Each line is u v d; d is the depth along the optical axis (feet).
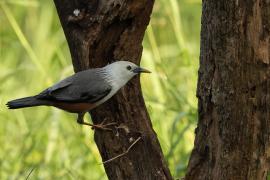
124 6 34.42
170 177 35.73
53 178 46.91
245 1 30.94
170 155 42.11
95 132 36.14
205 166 33.60
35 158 48.70
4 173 48.14
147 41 61.31
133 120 35.91
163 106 48.42
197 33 63.87
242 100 31.89
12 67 62.03
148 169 35.42
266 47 31.32
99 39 35.35
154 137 35.86
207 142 33.32
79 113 37.55
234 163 32.76
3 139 52.34
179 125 48.19
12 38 63.00
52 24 65.87
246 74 31.60
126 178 35.65
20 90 58.70
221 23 31.45
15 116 54.19
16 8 66.39
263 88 31.73
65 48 63.00
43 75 53.93
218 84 32.14
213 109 32.71
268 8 31.01
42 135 51.16
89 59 35.91
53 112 50.11
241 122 32.14
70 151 49.67
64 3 35.19
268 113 32.01
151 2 34.71
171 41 61.41
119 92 35.99
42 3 66.18
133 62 36.55
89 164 47.83
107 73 35.78
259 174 32.89
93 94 35.68
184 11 65.57
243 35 31.27
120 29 35.35
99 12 34.76
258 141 32.35
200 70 32.89
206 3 31.96
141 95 36.50
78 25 35.22
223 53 31.71
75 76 36.37
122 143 35.53
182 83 53.01
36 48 61.98
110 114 35.94
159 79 50.88
